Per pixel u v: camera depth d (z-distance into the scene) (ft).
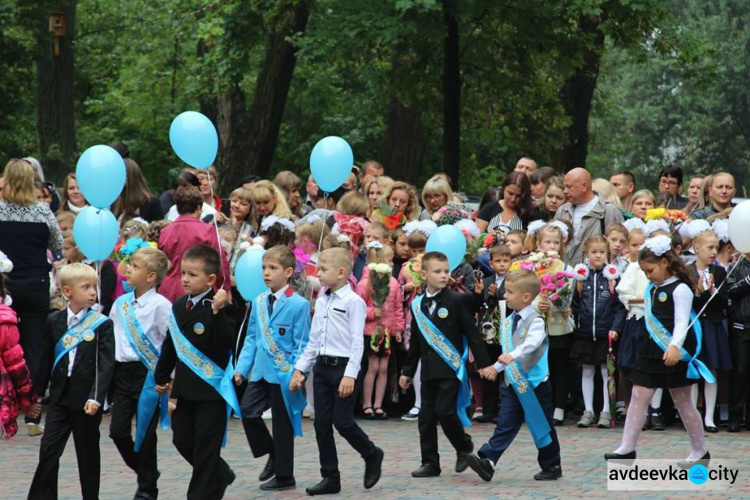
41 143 120.26
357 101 142.92
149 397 33.19
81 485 32.60
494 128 106.32
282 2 87.15
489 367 35.68
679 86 218.59
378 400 49.96
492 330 48.01
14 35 115.03
